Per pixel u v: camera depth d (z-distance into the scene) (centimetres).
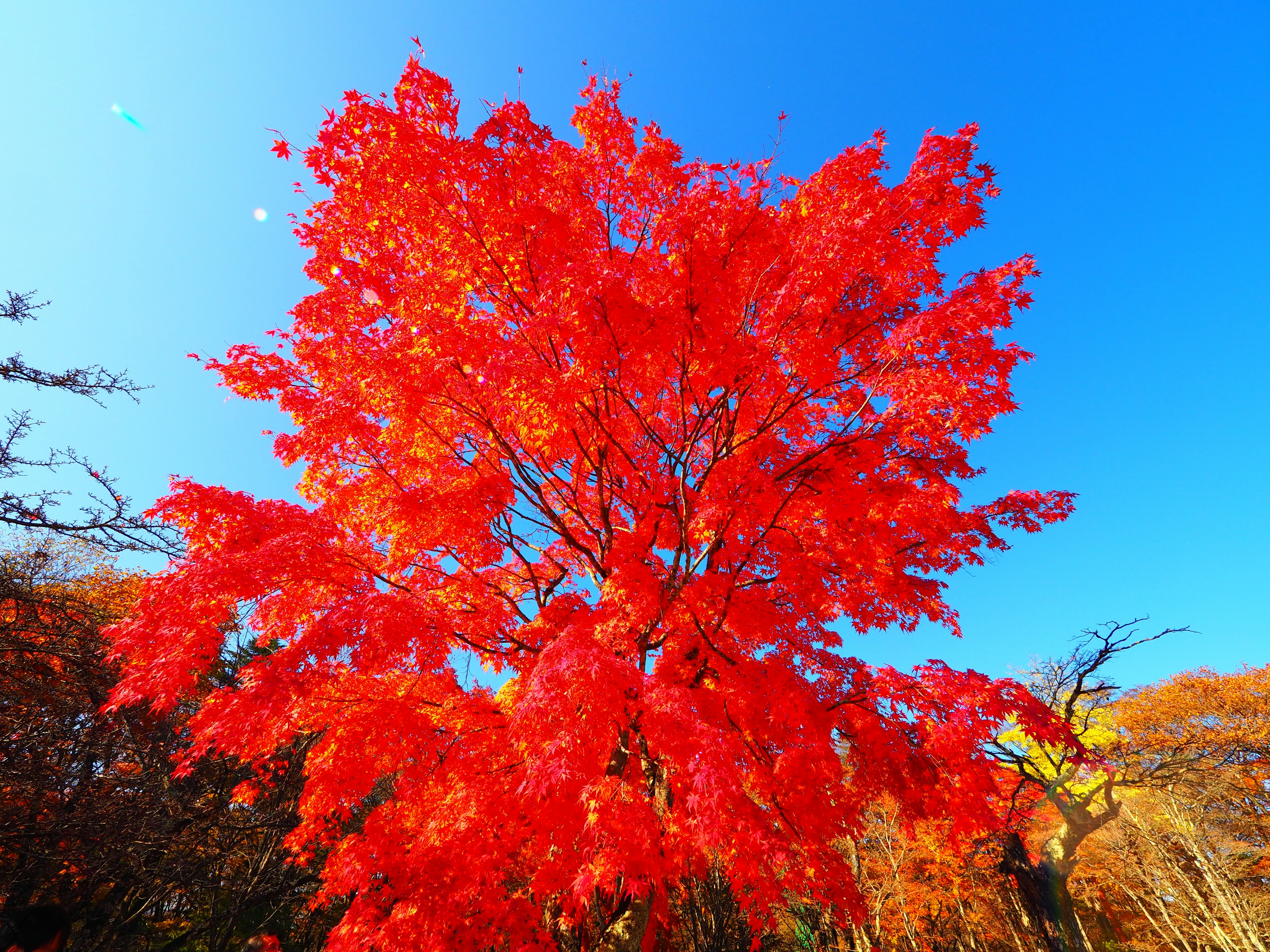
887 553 739
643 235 792
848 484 741
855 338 680
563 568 965
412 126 589
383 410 638
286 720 571
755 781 652
